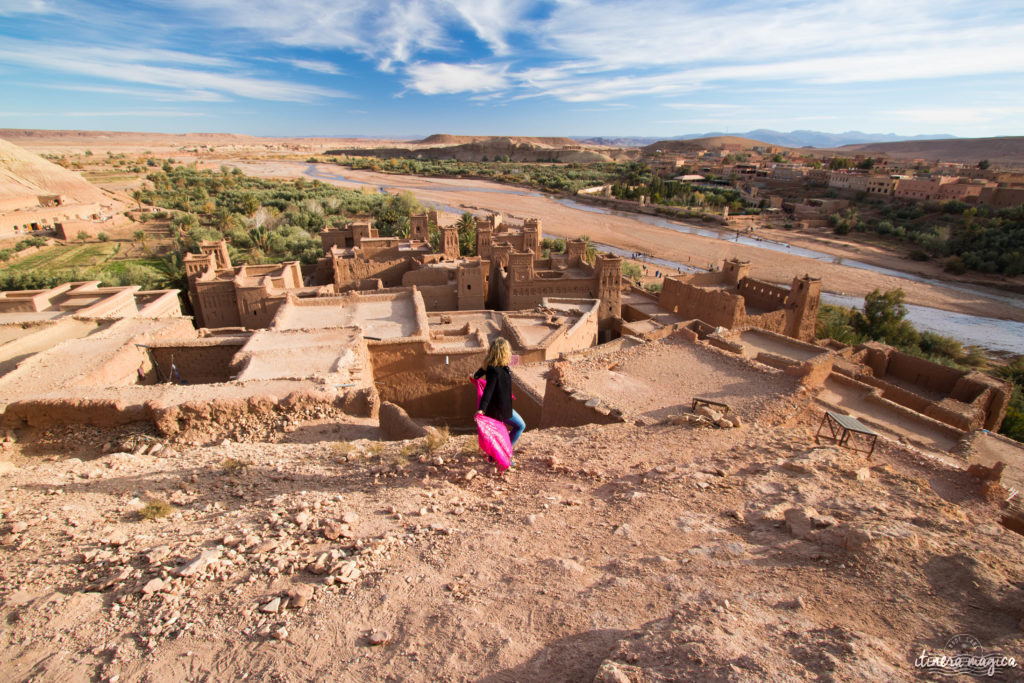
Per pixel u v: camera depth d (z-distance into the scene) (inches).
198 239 2748.5
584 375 619.8
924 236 3526.1
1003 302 2613.2
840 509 236.2
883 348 1021.2
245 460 396.8
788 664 136.8
